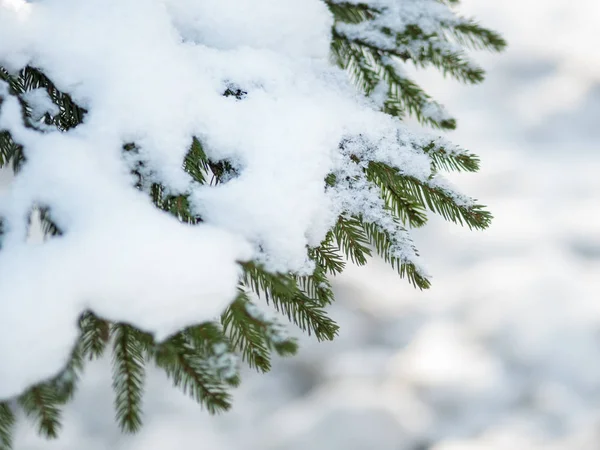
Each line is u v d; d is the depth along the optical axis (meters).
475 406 3.09
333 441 2.82
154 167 1.00
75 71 1.02
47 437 0.91
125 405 0.94
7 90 1.00
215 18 1.08
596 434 2.85
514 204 5.14
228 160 1.02
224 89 1.05
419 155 1.05
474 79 1.12
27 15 1.03
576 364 3.35
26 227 0.96
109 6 1.04
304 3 1.10
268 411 3.21
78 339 0.94
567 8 7.87
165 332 0.94
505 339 3.55
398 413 2.96
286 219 0.98
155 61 1.02
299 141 1.02
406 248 1.02
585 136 6.18
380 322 3.86
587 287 3.96
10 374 0.91
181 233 0.96
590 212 4.89
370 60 1.14
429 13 1.13
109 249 0.95
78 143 0.99
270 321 0.95
